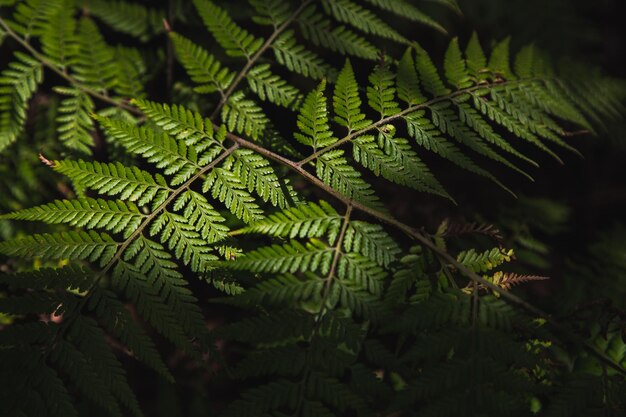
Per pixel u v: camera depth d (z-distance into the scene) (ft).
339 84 7.64
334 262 6.68
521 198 11.00
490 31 12.11
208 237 6.95
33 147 9.34
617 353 7.45
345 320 6.39
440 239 7.13
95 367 6.15
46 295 6.32
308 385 6.12
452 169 12.23
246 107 8.54
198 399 8.76
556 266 11.94
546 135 8.46
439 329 6.91
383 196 11.59
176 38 8.41
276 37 8.94
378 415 6.21
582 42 12.44
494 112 8.36
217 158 7.39
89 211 6.86
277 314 6.32
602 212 12.95
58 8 8.87
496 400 6.19
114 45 11.14
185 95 9.78
